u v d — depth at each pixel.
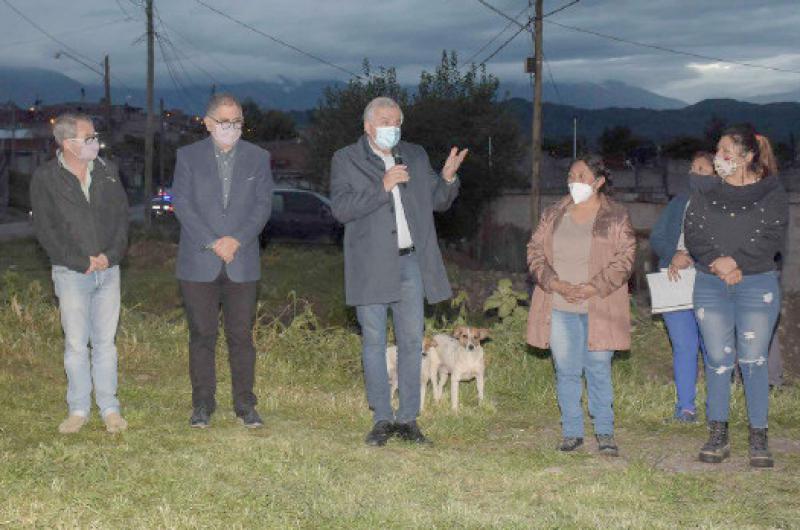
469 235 33.75
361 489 5.22
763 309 5.87
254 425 6.66
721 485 5.51
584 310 6.27
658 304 6.86
